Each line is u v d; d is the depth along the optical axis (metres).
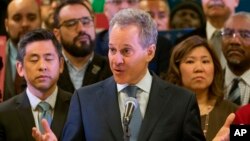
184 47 7.57
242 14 8.43
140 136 5.30
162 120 5.37
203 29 9.41
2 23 9.69
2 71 7.55
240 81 8.23
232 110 7.30
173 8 10.58
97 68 8.13
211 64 7.46
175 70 7.59
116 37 5.23
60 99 6.73
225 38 8.37
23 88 8.05
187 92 5.55
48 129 5.29
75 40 8.11
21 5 8.91
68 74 8.05
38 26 9.02
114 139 5.29
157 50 8.94
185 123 5.37
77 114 5.50
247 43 8.25
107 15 10.34
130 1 10.27
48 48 6.62
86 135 5.39
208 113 7.29
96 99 5.52
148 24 5.32
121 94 5.51
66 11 8.22
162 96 5.49
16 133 6.46
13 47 8.84
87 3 9.07
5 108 6.58
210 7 9.34
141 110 5.46
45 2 10.45
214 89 7.45
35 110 6.64
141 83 5.52
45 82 6.57
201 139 5.41
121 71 5.30
